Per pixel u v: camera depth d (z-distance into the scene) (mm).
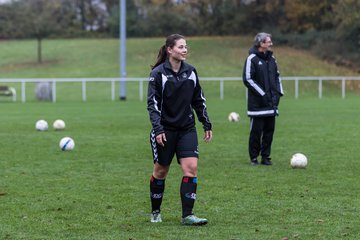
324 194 20688
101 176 24672
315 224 16562
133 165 27562
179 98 16141
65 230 16203
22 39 140000
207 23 137625
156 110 15984
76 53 125375
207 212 18125
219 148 33281
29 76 108812
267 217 17453
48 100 83062
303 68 108000
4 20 135875
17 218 17594
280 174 24828
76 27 148000
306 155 30250
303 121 49031
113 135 39906
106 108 66625
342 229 15992
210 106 68938
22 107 69188
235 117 49281
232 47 123625
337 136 38500
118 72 109125
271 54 27016
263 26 133000
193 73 16359
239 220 17109
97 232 15977
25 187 22375
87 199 20188
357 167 26516
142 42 132250
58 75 108812
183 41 16047
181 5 140125
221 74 104562
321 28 124250
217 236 15367
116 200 20031
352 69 109438
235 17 134875
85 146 34250
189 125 16359
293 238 15117
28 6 134000
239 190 21469
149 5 141875
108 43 133000
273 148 33000
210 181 23312
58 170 26188
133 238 15266
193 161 16281
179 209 18688
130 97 90500
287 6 123625
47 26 120312
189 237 15281
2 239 15312
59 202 19734
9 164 27922
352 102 74062
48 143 35594
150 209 18719
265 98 26656
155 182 16828
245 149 32875
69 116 55688
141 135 39844
